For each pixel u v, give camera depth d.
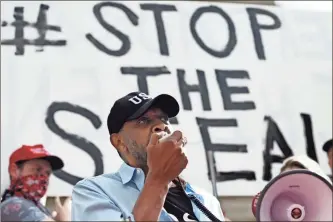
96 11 5.57
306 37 5.82
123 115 2.10
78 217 1.93
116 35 5.51
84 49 5.39
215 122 5.31
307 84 5.62
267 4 5.94
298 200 1.77
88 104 5.19
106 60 5.39
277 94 5.53
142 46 5.51
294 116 5.46
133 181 2.12
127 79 5.36
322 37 5.84
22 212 2.08
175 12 5.71
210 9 5.80
